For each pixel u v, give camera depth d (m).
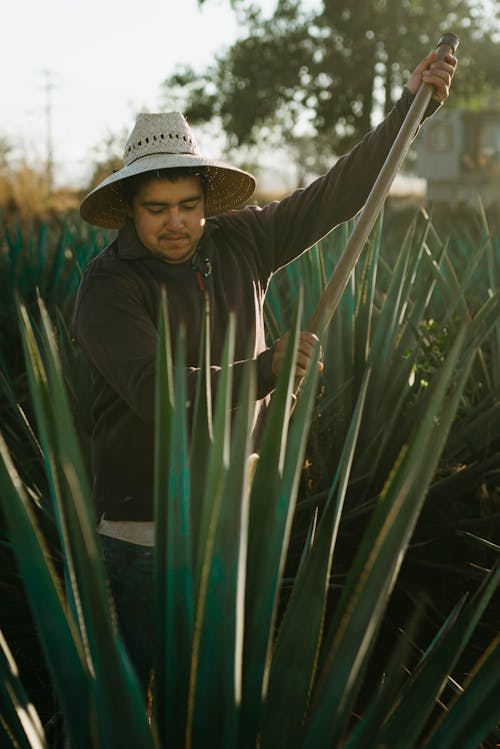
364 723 1.66
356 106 32.41
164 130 2.40
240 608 1.53
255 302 2.63
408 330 4.03
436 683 1.77
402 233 10.04
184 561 1.57
